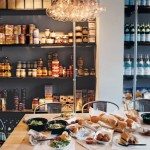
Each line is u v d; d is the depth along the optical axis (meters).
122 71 3.53
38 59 3.86
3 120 3.83
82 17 2.50
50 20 3.85
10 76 3.64
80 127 2.14
